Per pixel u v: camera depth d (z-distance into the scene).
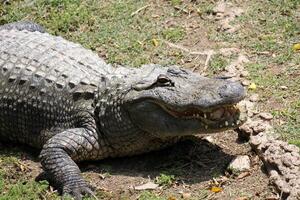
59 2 12.78
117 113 9.17
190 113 8.79
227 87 8.59
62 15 12.44
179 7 12.50
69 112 9.52
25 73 9.96
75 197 8.49
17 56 10.25
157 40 11.77
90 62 10.18
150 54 11.47
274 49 11.26
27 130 9.91
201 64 11.14
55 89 9.68
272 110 9.84
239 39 11.61
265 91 10.28
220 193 8.45
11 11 12.80
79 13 12.45
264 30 11.73
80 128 9.33
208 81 8.84
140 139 9.19
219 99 8.50
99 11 12.53
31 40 10.70
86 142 9.19
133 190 8.65
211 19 12.18
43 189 8.74
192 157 9.19
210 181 8.68
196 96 8.62
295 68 10.72
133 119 9.11
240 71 10.81
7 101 9.95
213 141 9.47
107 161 9.40
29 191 8.71
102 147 9.30
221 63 11.05
